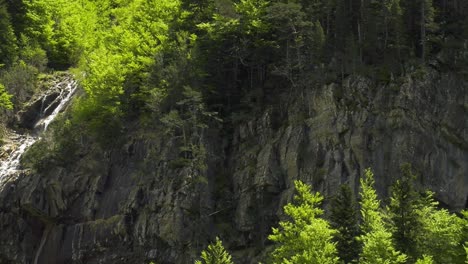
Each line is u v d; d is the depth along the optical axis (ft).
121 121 233.14
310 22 212.43
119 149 226.58
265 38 226.79
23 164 237.25
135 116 237.66
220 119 208.54
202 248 193.77
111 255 205.67
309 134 200.54
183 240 194.80
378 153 190.90
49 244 218.38
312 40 209.46
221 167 212.02
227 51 228.22
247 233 195.72
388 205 164.76
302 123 202.90
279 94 217.56
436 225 143.43
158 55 235.40
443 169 190.49
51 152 230.89
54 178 223.10
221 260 149.38
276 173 199.82
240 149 213.05
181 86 221.66
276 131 208.23
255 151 207.10
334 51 211.41
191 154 210.79
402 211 145.18
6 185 225.76
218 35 223.51
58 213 219.82
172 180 203.82
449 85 200.85
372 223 146.82
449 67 204.23
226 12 234.58
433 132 193.36
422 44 204.54
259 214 196.03
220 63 226.58
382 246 129.39
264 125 211.00
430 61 203.82
